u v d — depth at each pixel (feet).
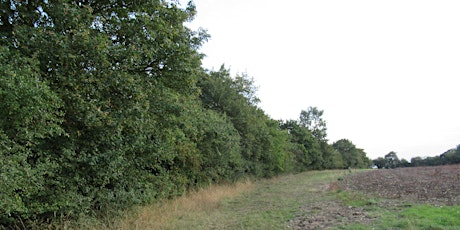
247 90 110.01
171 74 34.37
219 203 45.62
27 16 24.68
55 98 21.57
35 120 21.01
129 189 36.60
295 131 201.36
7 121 20.03
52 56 23.58
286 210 38.73
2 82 17.88
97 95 26.63
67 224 26.89
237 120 92.43
